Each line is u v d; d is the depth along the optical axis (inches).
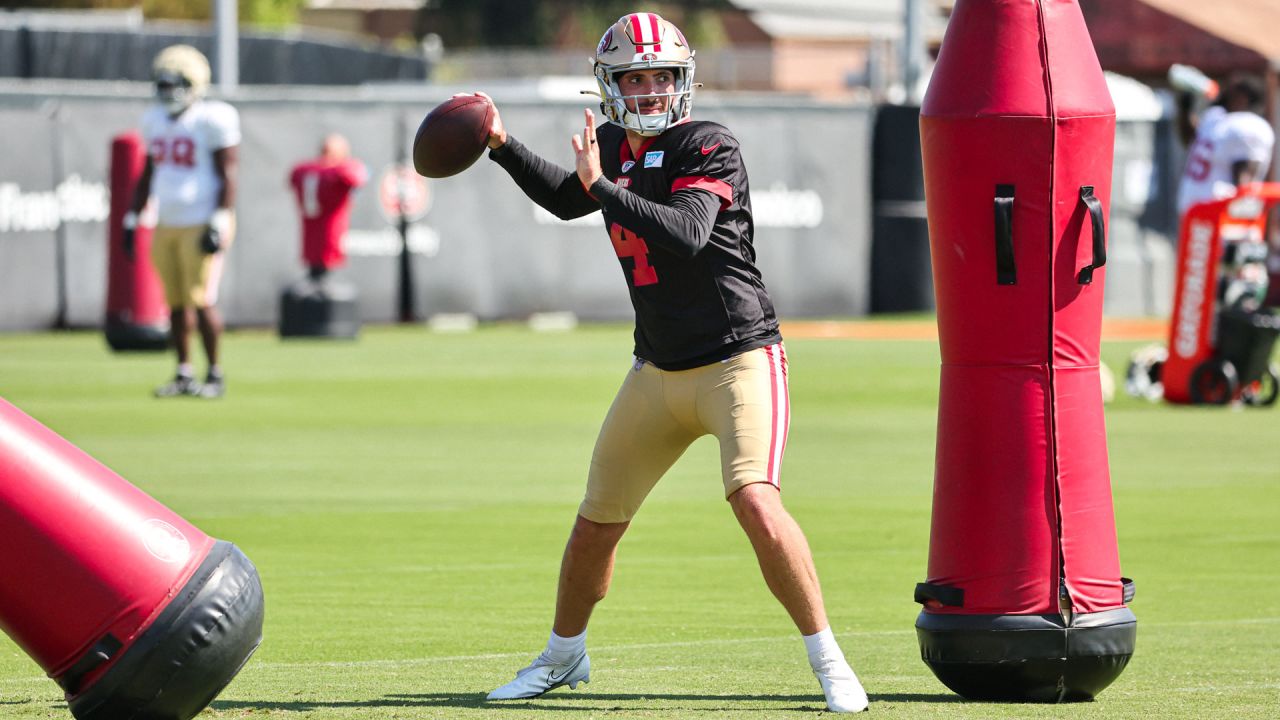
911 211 3395.7
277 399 2046.0
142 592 631.2
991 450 726.5
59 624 627.2
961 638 725.9
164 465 1518.2
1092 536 729.0
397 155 3115.2
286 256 3041.3
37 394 2063.2
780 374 728.3
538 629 904.9
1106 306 3494.1
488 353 2672.2
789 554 703.7
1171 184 3543.3
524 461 1568.7
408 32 7829.7
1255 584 1047.6
